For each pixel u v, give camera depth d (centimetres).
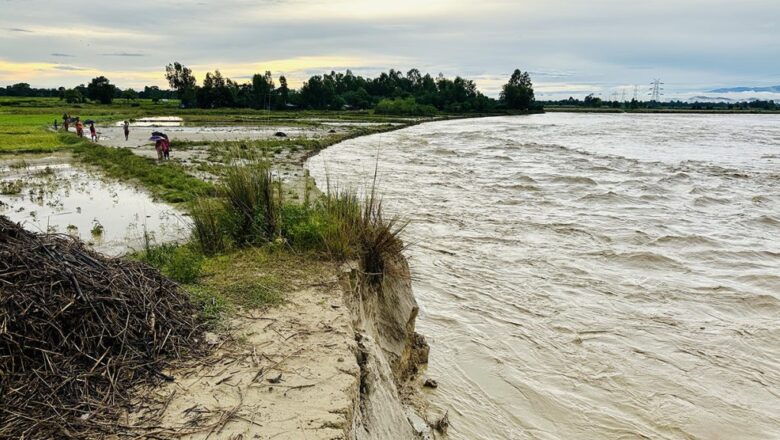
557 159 3375
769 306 970
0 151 3020
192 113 8912
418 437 547
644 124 8519
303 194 1770
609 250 1294
